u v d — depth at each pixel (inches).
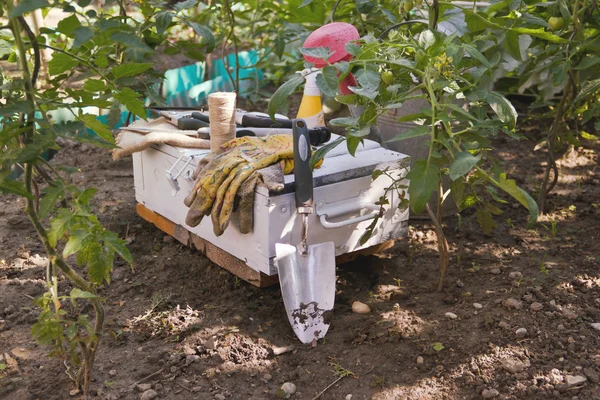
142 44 66.2
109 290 115.6
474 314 104.8
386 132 135.7
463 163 81.8
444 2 109.3
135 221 140.6
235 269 112.0
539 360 92.9
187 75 213.3
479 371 91.4
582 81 135.9
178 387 90.3
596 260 122.3
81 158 175.9
